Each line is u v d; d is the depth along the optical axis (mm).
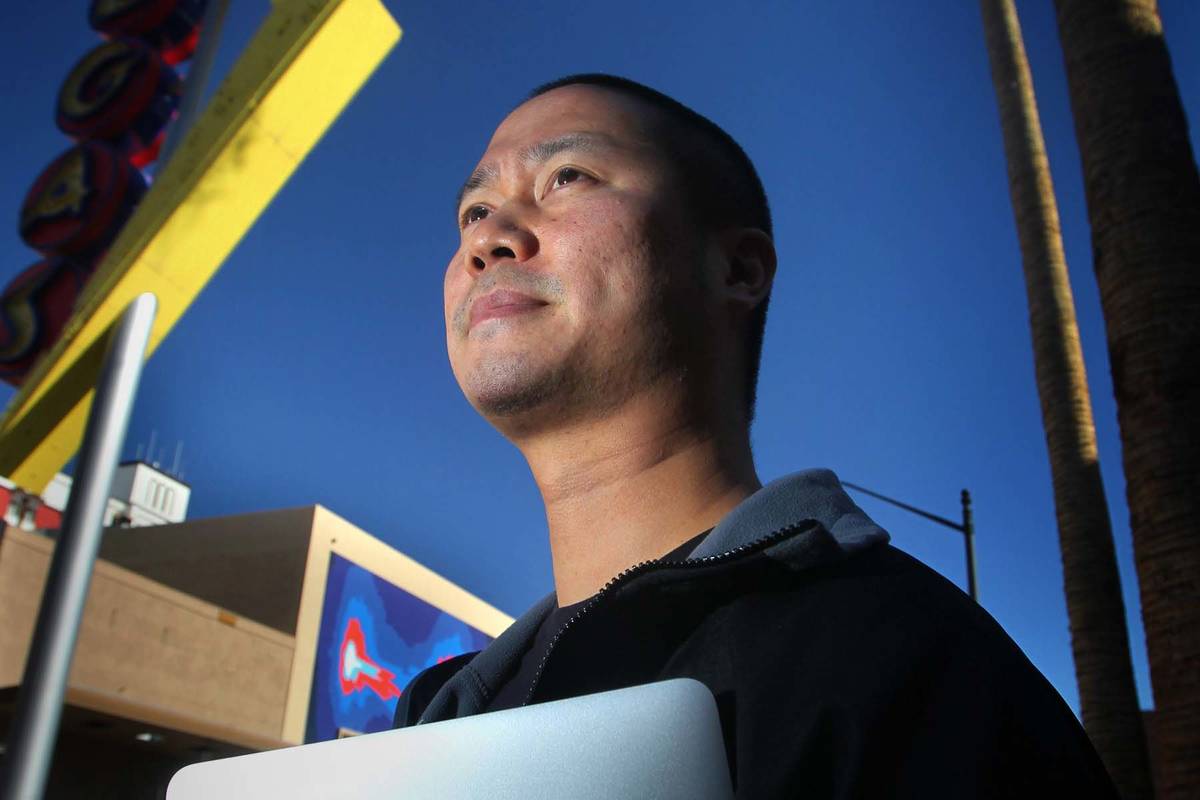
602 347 977
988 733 603
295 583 19844
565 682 808
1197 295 4586
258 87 7828
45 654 2109
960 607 700
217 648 16562
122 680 14484
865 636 662
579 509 1024
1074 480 8344
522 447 1051
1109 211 4926
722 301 1102
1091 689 7684
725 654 729
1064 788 608
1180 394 4434
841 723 622
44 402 8039
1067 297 9062
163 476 33031
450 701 1071
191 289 8078
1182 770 4074
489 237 1031
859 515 844
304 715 18406
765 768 628
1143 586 4375
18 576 13367
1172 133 5000
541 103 1182
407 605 22469
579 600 1008
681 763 550
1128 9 5293
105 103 15258
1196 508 4258
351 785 648
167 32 16203
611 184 1065
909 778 592
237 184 7863
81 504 2209
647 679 788
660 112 1171
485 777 596
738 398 1095
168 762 14883
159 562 21156
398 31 8109
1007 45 10312
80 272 14266
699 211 1116
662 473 999
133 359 2275
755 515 842
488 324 1002
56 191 14742
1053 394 8719
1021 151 9742
